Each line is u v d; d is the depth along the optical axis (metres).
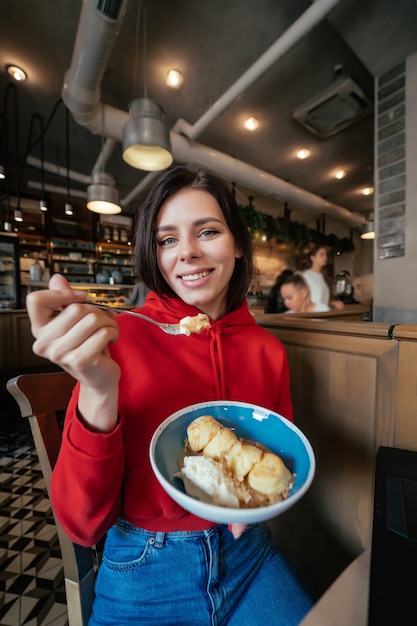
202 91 2.66
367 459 0.71
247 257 0.69
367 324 0.72
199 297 0.56
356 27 1.89
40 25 2.03
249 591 0.54
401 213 2.03
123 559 0.51
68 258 5.19
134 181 4.77
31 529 1.21
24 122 3.23
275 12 1.91
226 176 3.70
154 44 2.14
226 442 0.37
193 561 0.51
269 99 2.76
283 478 0.33
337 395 0.77
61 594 0.95
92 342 0.30
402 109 2.00
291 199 4.57
